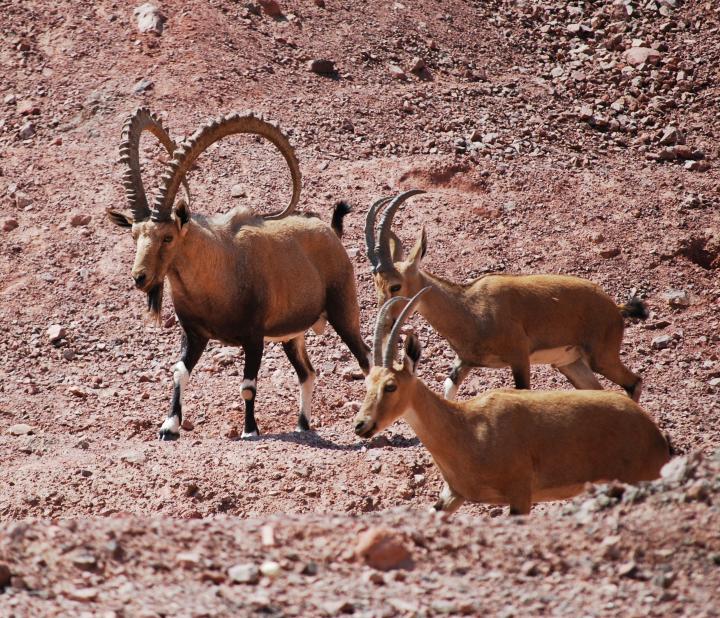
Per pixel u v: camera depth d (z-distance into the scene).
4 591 20.23
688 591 19.89
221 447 38.28
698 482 22.78
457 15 82.00
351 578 20.84
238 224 42.19
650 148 68.56
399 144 64.94
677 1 85.81
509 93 73.25
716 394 45.53
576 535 22.00
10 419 43.41
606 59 79.25
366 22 77.62
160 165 60.44
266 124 43.16
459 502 30.00
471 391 45.41
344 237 56.53
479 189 61.00
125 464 36.62
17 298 53.00
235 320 41.22
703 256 57.25
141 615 19.16
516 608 19.64
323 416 44.06
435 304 39.78
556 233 57.75
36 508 34.28
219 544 22.11
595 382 41.38
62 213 57.97
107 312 52.22
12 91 67.69
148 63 69.19
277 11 76.12
